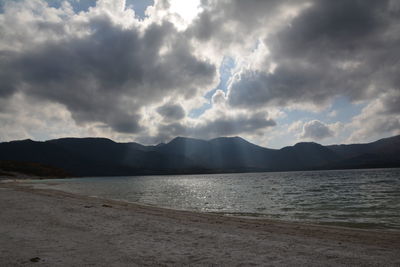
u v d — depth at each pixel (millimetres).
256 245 9891
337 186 64750
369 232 13016
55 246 9242
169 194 47344
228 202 32625
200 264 7562
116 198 38719
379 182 75625
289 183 86562
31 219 14750
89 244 9609
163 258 8070
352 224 17125
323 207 26938
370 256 8539
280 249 9352
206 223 15039
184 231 12391
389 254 8773
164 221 15203
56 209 18844
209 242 10281
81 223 13836
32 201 23969
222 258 8172
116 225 13500
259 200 35031
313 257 8391
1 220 14367
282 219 19391
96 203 24547
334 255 8633
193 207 27531
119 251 8766
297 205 29047
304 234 12359
